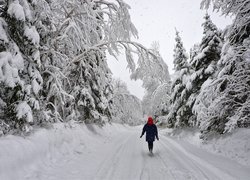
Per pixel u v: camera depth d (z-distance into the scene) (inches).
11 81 265.7
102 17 502.0
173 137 824.3
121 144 563.8
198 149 490.3
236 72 380.5
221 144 440.5
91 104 657.6
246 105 354.6
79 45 441.1
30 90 322.3
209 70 649.6
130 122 2212.1
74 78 612.4
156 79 508.1
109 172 282.0
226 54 437.4
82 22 435.2
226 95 400.5
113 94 1038.4
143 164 331.9
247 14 358.3
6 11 298.4
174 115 925.2
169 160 363.6
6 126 293.0
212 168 304.2
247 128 422.0
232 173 277.0
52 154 331.9
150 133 429.1
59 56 442.3
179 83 898.1
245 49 365.1
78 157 367.9
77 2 422.3
